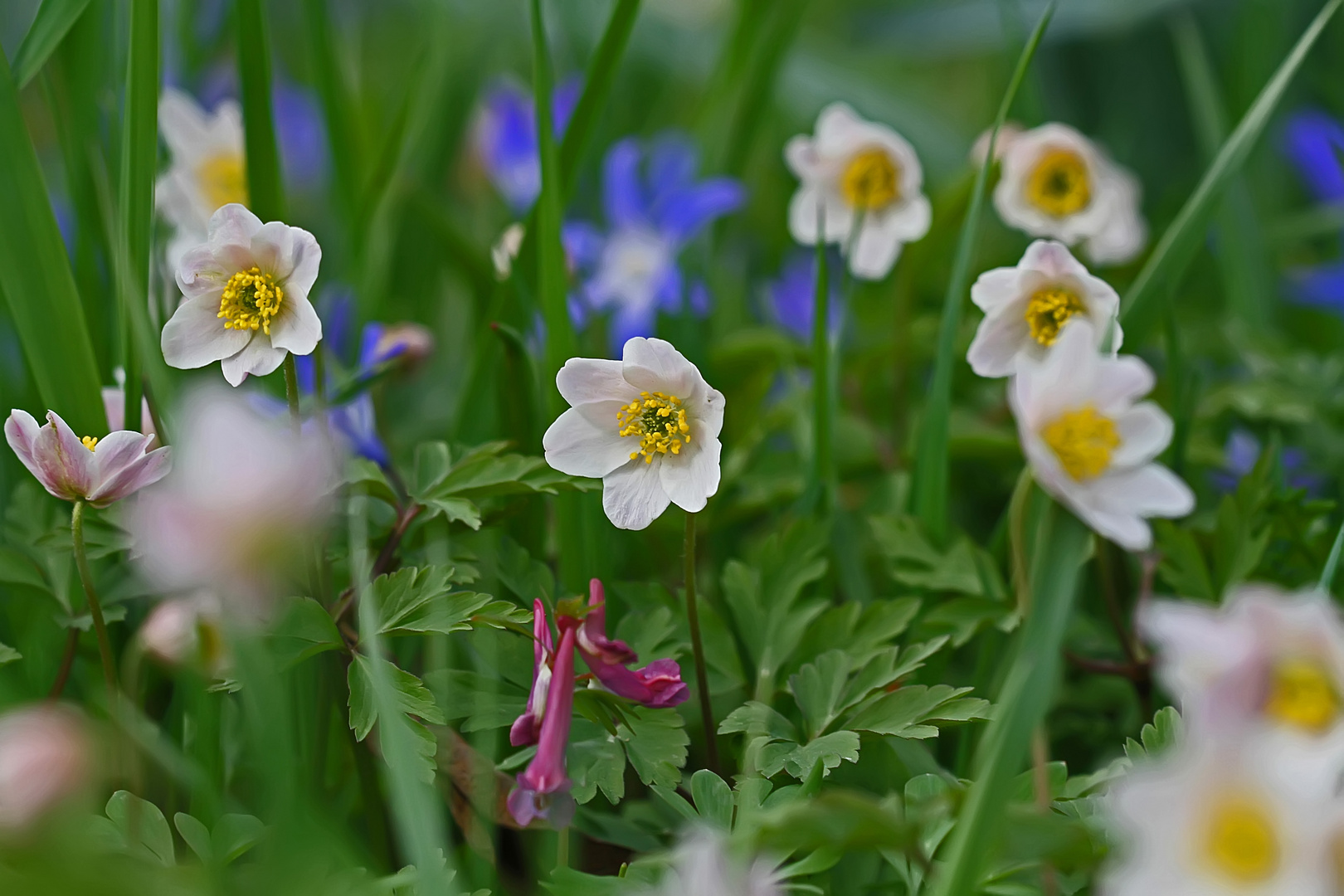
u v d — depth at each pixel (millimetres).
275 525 754
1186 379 1032
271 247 830
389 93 1644
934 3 1940
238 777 867
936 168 1619
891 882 824
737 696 896
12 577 873
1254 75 1493
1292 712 770
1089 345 797
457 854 859
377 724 845
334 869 812
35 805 764
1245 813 752
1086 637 916
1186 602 895
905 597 895
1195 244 923
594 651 824
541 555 914
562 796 819
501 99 1412
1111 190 961
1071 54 1802
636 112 1766
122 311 891
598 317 1025
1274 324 1151
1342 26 1534
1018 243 1273
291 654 834
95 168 958
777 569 893
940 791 822
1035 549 813
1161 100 1780
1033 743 842
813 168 989
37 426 831
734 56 1331
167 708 890
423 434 1050
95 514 877
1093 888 806
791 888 810
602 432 834
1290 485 971
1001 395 1037
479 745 851
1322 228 1266
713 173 1332
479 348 972
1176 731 827
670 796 833
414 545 886
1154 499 799
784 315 1183
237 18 938
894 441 1015
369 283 1035
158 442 879
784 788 829
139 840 822
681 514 944
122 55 970
